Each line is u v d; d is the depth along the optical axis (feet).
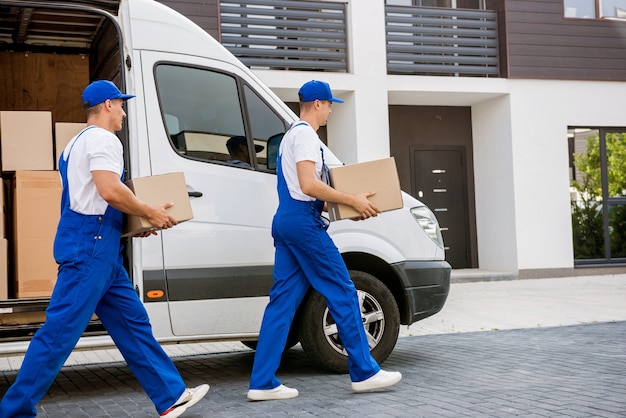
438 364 19.53
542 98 46.75
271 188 18.19
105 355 24.23
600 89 48.01
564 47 47.19
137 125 17.10
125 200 12.82
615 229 48.62
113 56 19.08
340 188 15.72
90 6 17.13
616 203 48.67
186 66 17.85
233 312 17.57
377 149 43.52
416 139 48.93
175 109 17.57
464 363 19.57
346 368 18.40
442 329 26.96
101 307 13.34
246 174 17.99
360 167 15.83
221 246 17.46
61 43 21.95
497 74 46.93
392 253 19.03
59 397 17.22
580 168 48.11
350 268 19.24
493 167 47.80
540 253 46.34
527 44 46.47
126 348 13.38
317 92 15.96
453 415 13.71
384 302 18.70
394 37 45.24
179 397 13.50
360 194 15.71
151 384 13.43
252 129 18.33
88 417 14.85
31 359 12.52
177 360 22.58
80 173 12.87
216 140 17.90
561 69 47.06
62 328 12.59
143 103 17.22
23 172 17.97
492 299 35.68
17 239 17.74
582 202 48.14
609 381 16.62
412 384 16.87
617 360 19.31
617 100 48.34
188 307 17.11
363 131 43.27
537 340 23.35
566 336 24.03
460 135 49.75
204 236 17.30
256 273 17.79
